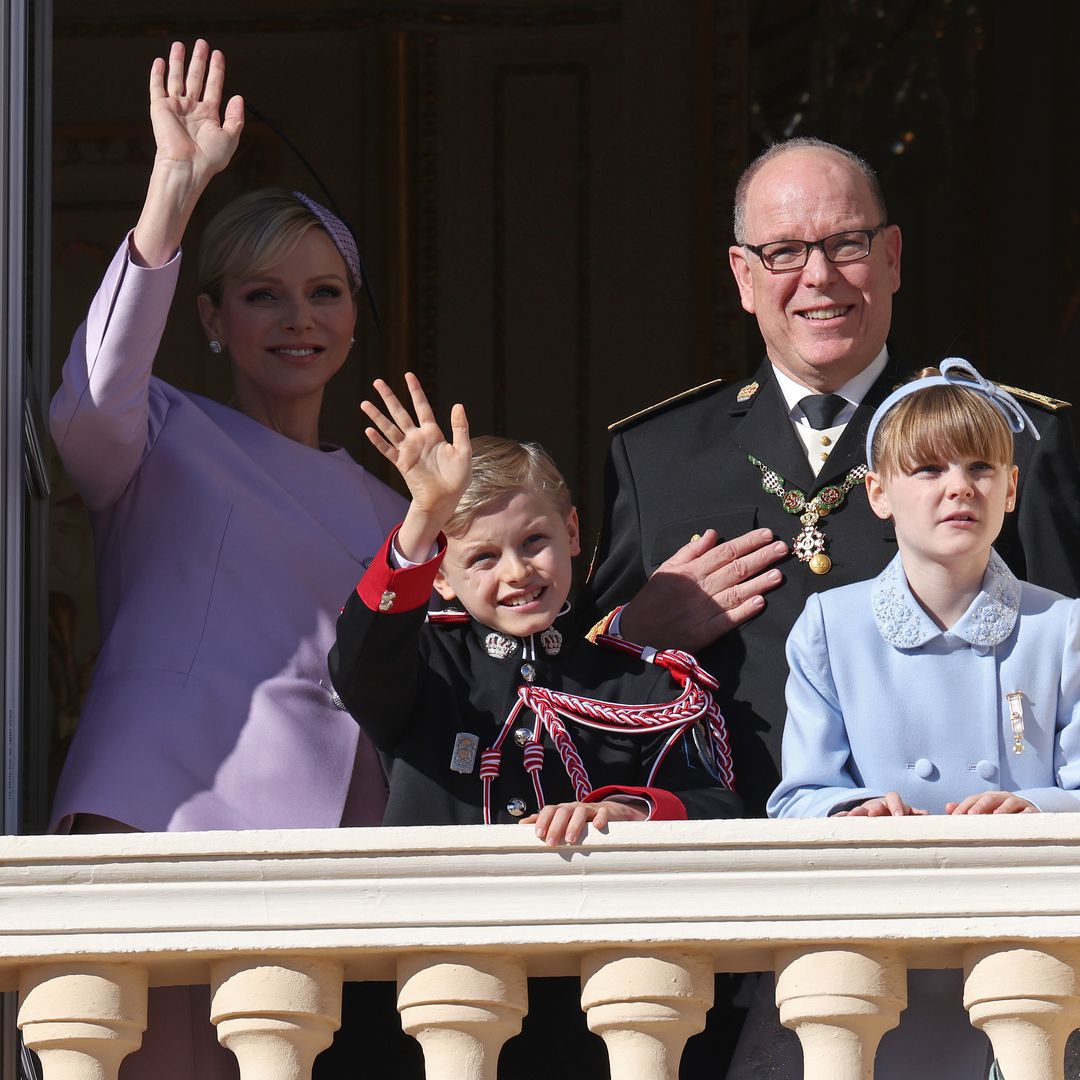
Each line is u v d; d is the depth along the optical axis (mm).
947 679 13516
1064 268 39875
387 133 39250
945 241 40875
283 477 16562
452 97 39594
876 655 13672
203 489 15883
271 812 14773
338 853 11500
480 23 39562
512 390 39469
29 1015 11664
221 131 15141
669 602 15852
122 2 38531
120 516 16047
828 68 40438
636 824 11414
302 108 39188
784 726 15148
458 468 12859
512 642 14406
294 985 11523
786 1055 13430
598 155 39875
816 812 12922
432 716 14023
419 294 39406
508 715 14055
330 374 17484
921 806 13344
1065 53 40406
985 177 40781
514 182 39719
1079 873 11164
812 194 16344
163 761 14750
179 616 15414
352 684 13273
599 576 16953
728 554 16031
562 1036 14883
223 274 17250
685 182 39812
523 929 11375
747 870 11352
